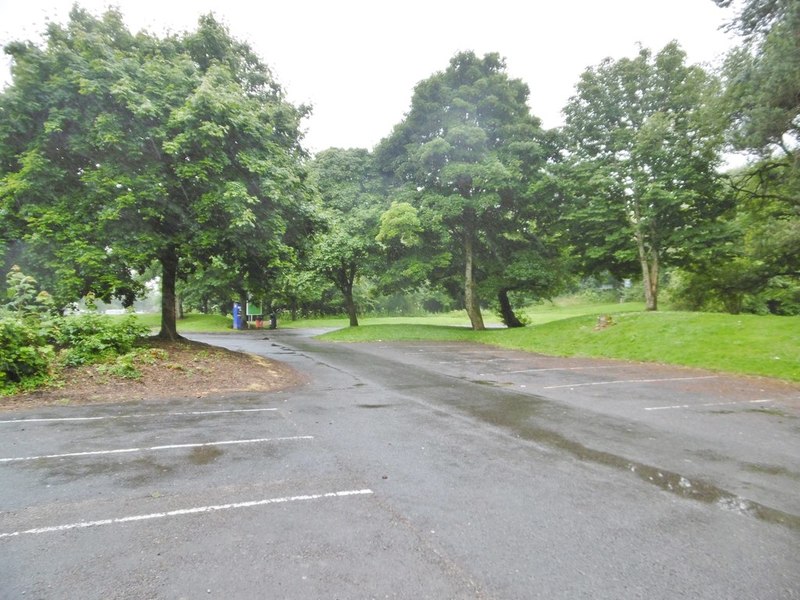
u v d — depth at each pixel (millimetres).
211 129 10750
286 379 10906
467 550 3348
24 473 4703
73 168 11586
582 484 4648
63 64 10805
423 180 23250
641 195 19312
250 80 15352
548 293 25375
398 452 5598
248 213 11078
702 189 18688
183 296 38344
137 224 11539
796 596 2865
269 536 3512
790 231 21156
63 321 10055
